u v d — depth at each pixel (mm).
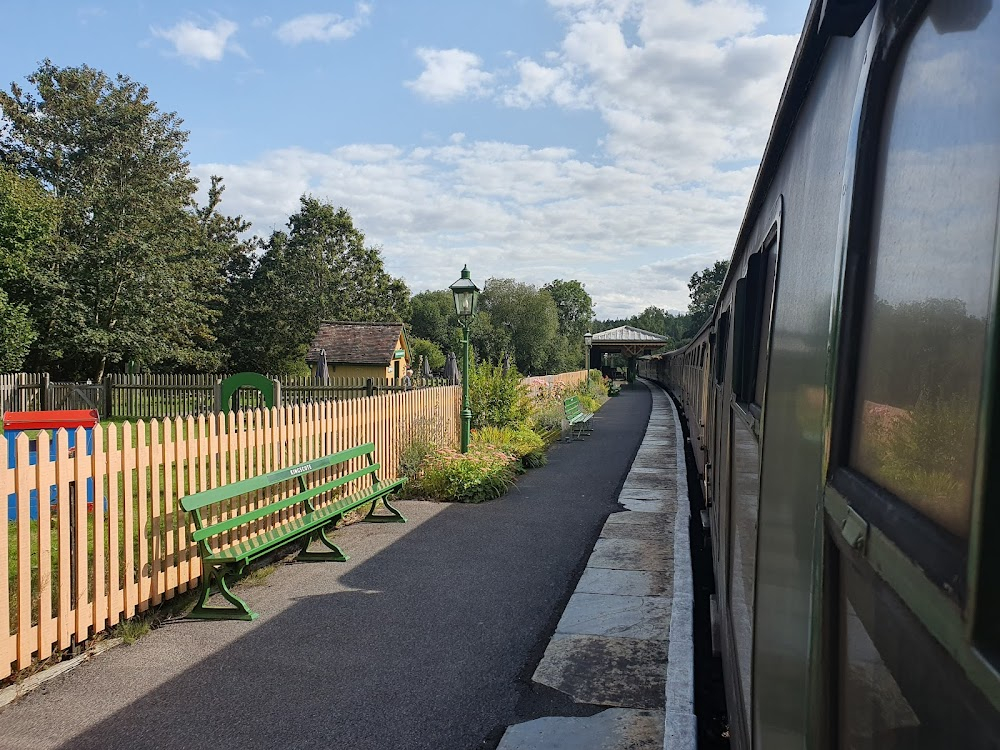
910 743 835
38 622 4254
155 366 41125
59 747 3488
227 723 3729
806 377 1555
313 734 3633
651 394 37594
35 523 6863
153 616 5090
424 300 79000
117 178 34719
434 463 9648
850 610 1117
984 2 788
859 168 1217
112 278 32312
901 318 1005
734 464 3492
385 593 5715
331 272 53562
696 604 5805
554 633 4895
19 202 24234
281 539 5762
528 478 11031
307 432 7262
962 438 765
